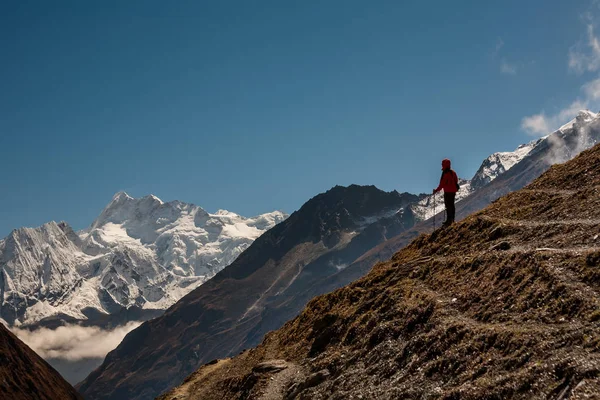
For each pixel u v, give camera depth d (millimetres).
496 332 21859
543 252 25516
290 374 35469
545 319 21391
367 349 29250
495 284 26219
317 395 28469
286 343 44250
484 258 29312
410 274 34656
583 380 16703
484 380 19734
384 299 33312
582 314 20312
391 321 29500
